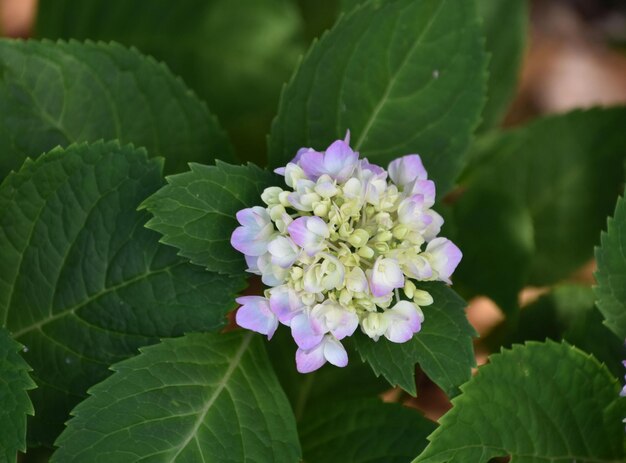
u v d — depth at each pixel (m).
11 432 0.55
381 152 0.63
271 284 0.55
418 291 0.55
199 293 0.60
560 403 0.59
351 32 0.62
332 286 0.54
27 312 0.60
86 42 0.64
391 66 0.63
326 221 0.55
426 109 0.63
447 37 0.63
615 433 0.60
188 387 0.57
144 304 0.60
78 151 0.60
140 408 0.56
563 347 0.59
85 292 0.60
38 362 0.60
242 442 0.57
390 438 0.63
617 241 0.60
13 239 0.60
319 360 0.55
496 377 0.58
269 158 0.62
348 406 0.64
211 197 0.56
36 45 0.64
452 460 0.56
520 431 0.58
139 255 0.60
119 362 0.57
